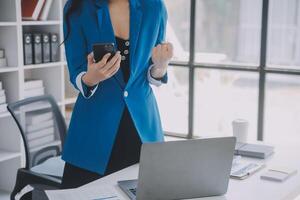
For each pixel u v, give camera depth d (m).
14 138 3.80
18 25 3.64
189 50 4.17
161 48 2.00
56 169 2.76
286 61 3.96
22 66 3.72
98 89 2.00
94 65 1.83
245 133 2.52
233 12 5.74
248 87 4.18
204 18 5.98
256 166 2.11
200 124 4.39
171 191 1.67
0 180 3.96
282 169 2.07
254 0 3.89
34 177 2.62
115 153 2.02
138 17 1.98
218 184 1.73
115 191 1.77
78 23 1.97
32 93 3.89
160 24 2.07
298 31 4.05
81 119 2.02
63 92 4.11
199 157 1.67
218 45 5.87
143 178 1.62
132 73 1.97
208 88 4.34
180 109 4.44
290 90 4.03
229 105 4.30
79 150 2.02
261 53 3.83
